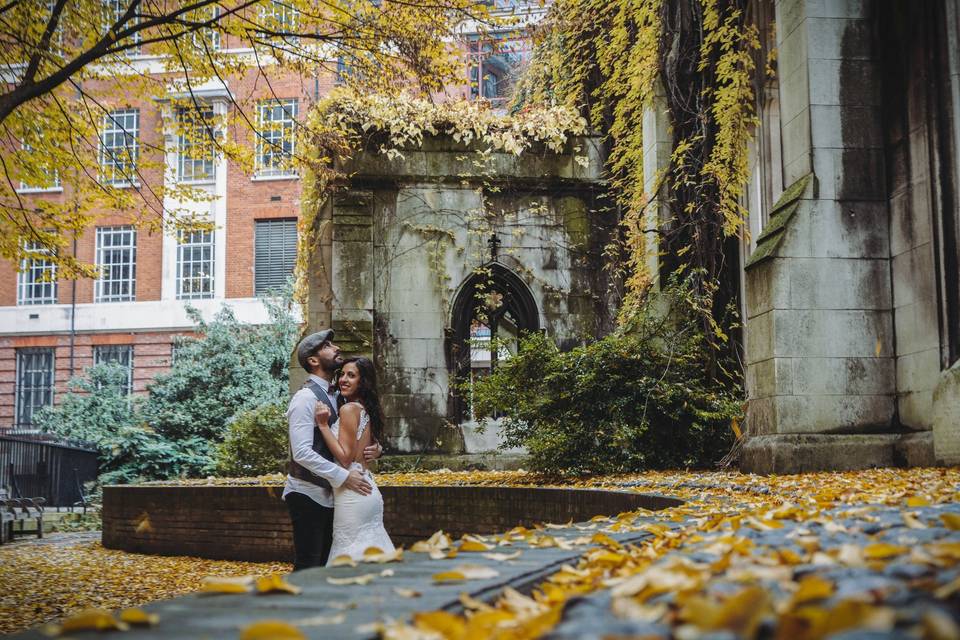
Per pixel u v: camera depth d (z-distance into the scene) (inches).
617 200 753.6
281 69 538.9
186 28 501.0
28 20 502.6
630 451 507.2
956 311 417.1
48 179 567.8
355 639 93.4
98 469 1026.7
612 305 782.5
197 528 582.6
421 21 512.4
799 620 78.9
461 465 751.1
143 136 1434.5
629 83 692.1
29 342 1470.2
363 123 777.6
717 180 615.8
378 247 782.5
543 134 791.7
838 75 466.6
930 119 432.1
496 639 90.8
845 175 463.8
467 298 788.0
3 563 561.0
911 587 94.6
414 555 166.6
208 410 1072.8
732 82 608.7
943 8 425.1
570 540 190.5
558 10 756.0
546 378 520.1
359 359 269.3
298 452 259.0
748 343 482.3
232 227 1446.9
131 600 407.2
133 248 1481.3
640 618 94.6
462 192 792.9
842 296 458.9
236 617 106.3
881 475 377.4
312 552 265.3
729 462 507.8
